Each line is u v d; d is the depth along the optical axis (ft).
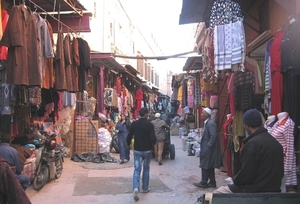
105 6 51.70
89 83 45.57
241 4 23.56
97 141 35.37
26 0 21.25
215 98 32.63
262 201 9.73
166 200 20.17
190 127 62.23
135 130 21.43
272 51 16.74
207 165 22.85
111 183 24.34
